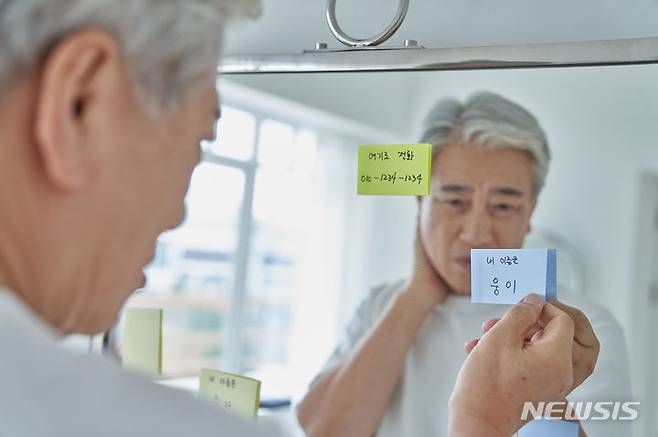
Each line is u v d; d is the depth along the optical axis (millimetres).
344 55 913
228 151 983
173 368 989
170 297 1000
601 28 888
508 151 823
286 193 943
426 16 974
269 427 395
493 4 940
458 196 842
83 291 432
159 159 440
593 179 783
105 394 348
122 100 401
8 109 380
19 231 392
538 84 815
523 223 812
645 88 767
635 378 750
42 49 376
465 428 657
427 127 863
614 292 765
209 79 445
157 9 400
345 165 907
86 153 390
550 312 745
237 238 967
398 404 854
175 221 488
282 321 932
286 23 1039
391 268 873
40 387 336
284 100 951
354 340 885
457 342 829
